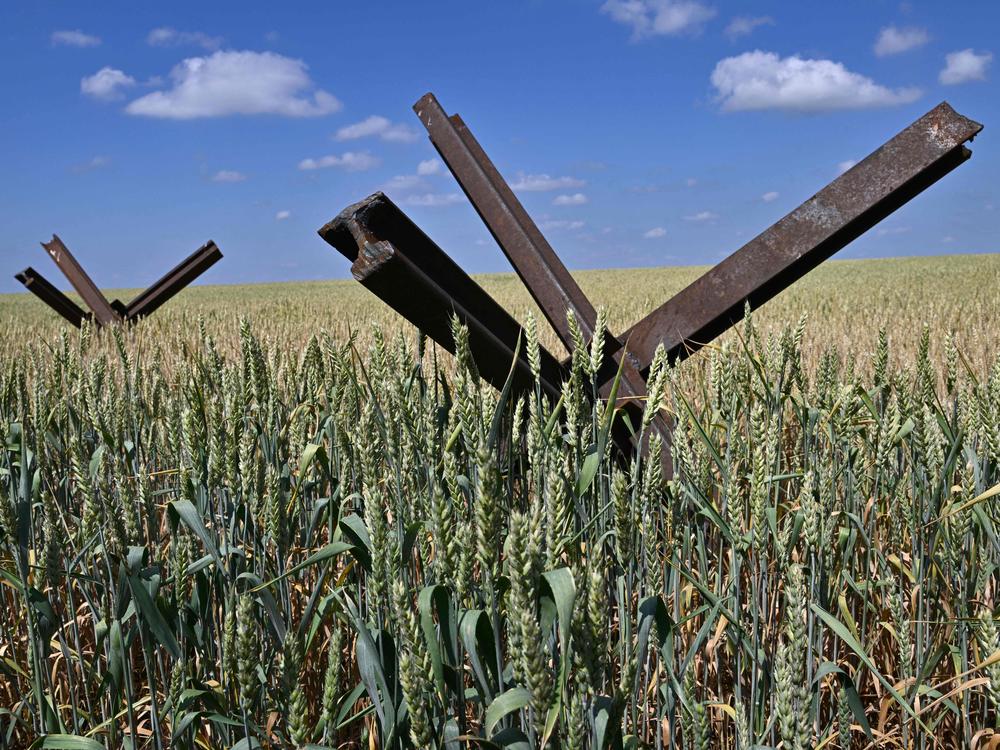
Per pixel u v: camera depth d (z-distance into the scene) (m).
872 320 13.56
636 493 2.12
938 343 9.59
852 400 2.90
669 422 3.89
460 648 1.73
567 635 1.30
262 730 2.01
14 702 2.80
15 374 4.17
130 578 1.89
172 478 3.52
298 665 1.80
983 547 2.74
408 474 2.26
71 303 14.48
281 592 2.32
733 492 2.15
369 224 3.06
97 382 3.56
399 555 1.68
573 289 4.30
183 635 2.17
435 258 3.33
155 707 2.01
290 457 3.25
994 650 2.04
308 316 18.88
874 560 3.09
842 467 3.01
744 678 2.56
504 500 2.29
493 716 1.40
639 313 16.89
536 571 1.39
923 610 2.65
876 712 2.75
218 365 3.81
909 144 3.93
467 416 2.02
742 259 4.15
